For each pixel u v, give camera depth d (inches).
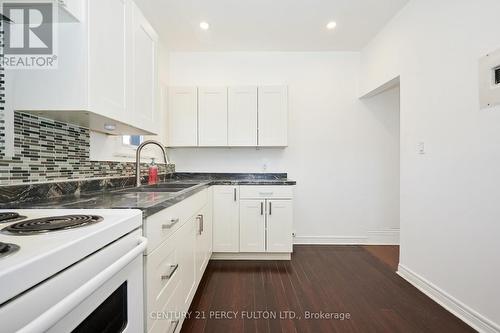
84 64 37.7
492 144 54.6
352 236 122.3
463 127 61.4
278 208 100.3
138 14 55.2
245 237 100.2
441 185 68.2
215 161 123.3
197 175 122.4
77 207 36.1
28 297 16.4
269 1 84.0
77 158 56.0
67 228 24.3
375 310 65.0
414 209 79.0
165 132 109.7
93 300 22.9
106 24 42.9
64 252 19.3
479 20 57.3
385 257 103.7
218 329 57.0
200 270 75.5
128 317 29.8
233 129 110.0
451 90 65.0
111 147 71.1
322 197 122.6
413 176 79.4
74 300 18.2
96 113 40.3
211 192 98.1
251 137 110.0
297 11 89.4
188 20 94.9
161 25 98.4
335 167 122.6
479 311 57.2
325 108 122.5
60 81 37.8
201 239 76.8
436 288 69.6
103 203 40.1
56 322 17.1
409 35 82.7
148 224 35.9
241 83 122.0
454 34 64.1
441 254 68.2
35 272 16.8
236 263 97.2
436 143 70.1
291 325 58.5
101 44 41.4
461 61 62.0
